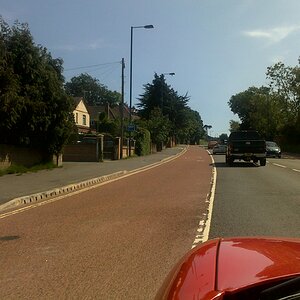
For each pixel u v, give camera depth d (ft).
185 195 53.93
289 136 248.73
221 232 31.78
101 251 26.48
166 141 271.08
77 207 44.80
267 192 57.00
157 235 31.01
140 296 18.62
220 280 8.75
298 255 10.33
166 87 336.29
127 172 92.12
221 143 212.43
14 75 76.02
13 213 41.37
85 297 18.52
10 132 80.28
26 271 22.43
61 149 96.27
